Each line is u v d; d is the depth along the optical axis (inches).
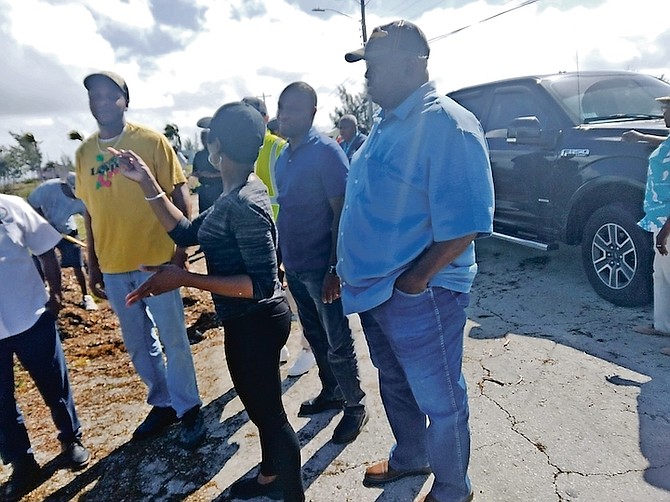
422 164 63.7
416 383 73.4
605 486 82.0
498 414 104.1
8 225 96.6
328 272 96.4
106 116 99.3
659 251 118.1
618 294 147.6
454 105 64.2
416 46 65.5
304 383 130.0
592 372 115.1
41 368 101.7
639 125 148.0
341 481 91.8
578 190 155.3
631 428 94.8
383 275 70.0
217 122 71.4
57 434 117.9
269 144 129.3
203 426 112.3
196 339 169.3
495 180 192.7
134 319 111.0
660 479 81.9
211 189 199.0
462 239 63.2
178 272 68.7
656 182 116.8
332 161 94.3
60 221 195.8
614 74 187.2
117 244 104.7
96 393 140.1
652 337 127.5
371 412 111.6
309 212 97.1
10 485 101.0
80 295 211.2
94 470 106.0
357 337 154.8
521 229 185.0
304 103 94.4
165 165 103.5
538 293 166.4
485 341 137.4
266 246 70.8
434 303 69.4
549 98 171.8
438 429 74.1
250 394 77.0
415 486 88.0
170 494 95.6
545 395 108.6
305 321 109.7
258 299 71.7
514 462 89.8
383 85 67.7
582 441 93.0
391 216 67.2
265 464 88.5
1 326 96.3
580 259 192.9
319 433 107.0
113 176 100.1
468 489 78.8
